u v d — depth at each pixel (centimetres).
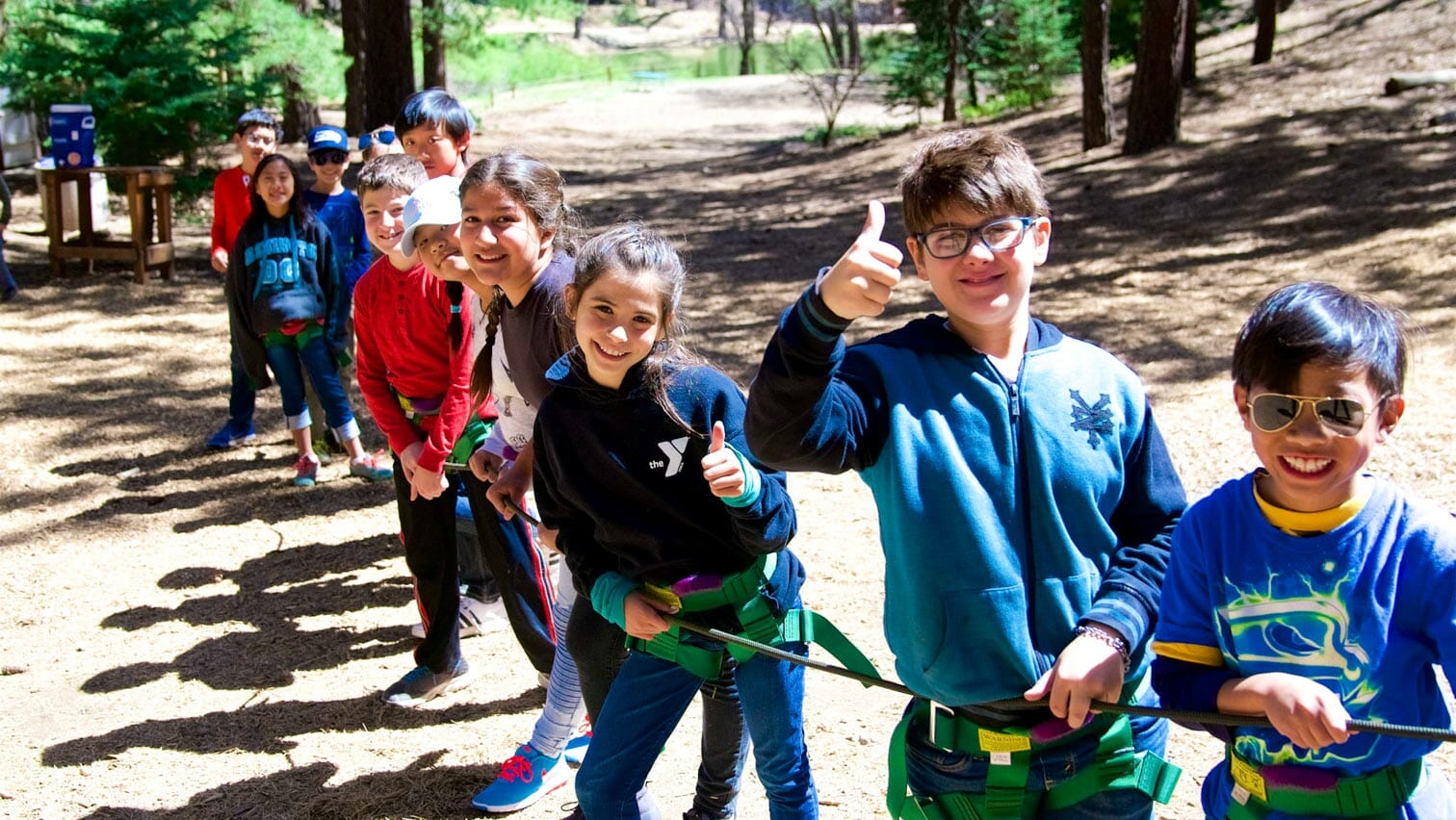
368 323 420
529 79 4553
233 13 1614
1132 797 236
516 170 339
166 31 1382
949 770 240
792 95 3803
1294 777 217
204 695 462
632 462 283
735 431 280
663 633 289
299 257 660
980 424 226
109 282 1202
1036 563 226
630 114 3412
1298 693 198
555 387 295
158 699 461
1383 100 1589
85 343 1003
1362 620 206
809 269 1303
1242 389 208
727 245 1479
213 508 669
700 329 1045
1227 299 980
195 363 955
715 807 321
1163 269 1107
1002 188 222
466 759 406
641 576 289
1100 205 1410
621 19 8294
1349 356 196
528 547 395
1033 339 237
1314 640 209
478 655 487
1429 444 600
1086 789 234
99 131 1350
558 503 301
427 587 439
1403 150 1350
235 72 1448
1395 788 213
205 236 1441
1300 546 208
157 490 699
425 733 426
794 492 655
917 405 228
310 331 675
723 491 259
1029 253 225
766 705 289
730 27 8081
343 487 698
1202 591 220
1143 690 240
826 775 380
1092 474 227
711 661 287
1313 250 1081
